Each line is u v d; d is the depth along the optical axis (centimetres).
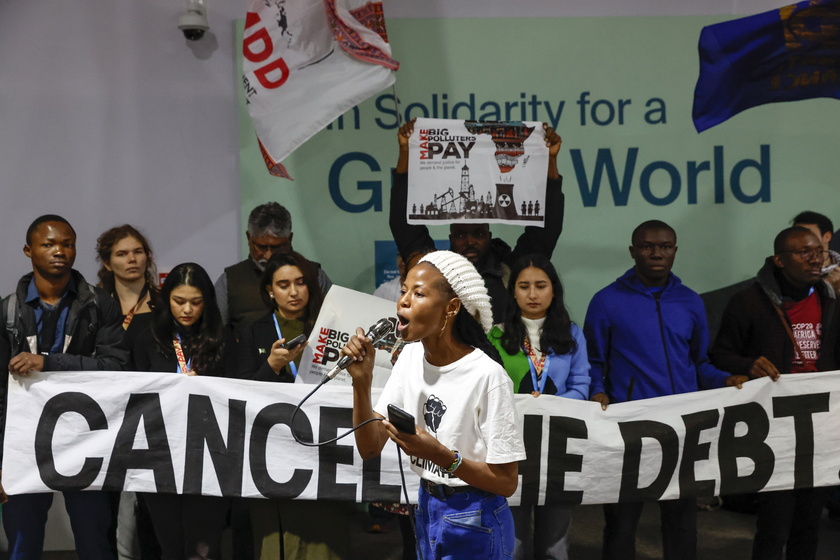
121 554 690
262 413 619
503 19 914
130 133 909
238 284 801
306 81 751
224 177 917
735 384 656
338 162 916
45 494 639
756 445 655
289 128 746
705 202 933
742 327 699
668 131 927
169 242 918
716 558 769
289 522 626
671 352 692
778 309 691
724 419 651
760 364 663
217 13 906
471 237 770
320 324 632
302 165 914
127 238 766
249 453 620
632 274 718
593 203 930
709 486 651
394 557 785
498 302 754
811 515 682
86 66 901
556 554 644
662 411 648
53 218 641
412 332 428
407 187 759
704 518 880
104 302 648
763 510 682
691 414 650
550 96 923
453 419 434
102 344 644
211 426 621
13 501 629
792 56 758
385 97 913
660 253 696
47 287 634
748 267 939
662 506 681
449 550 447
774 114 927
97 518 641
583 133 926
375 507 707
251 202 912
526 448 634
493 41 916
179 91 909
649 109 926
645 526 866
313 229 920
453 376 438
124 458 621
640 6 920
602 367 701
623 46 920
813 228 824
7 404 621
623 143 927
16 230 903
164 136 911
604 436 641
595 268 934
